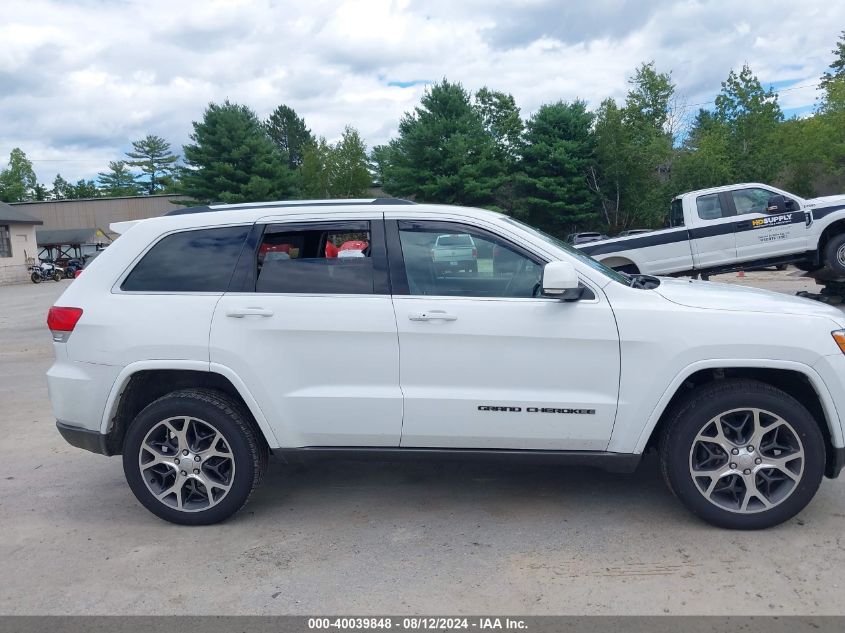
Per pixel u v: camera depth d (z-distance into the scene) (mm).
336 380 3994
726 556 3600
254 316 3994
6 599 3377
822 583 3305
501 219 4168
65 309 4184
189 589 3430
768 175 36375
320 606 3240
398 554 3742
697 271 11430
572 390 3879
